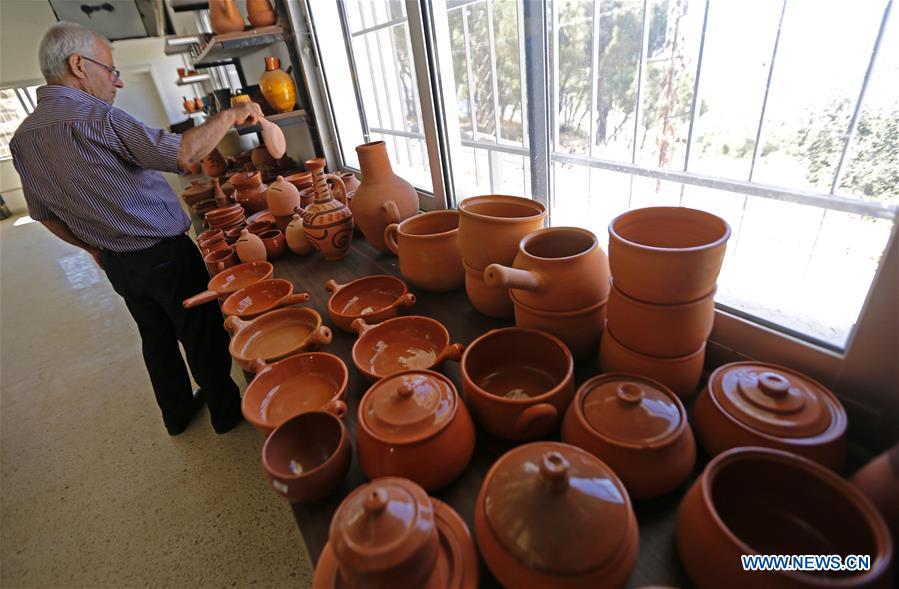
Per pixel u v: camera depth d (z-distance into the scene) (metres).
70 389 2.20
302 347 0.86
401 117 2.06
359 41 1.97
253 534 1.37
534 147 1.11
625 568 0.41
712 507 0.42
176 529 1.42
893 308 0.53
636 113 1.26
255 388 0.76
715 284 0.60
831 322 0.67
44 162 1.17
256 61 2.75
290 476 0.56
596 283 0.73
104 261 1.39
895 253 0.51
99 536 1.42
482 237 0.85
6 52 5.67
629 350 0.65
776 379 0.55
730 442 0.53
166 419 1.76
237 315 1.05
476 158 1.78
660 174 1.16
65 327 2.87
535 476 0.45
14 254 4.56
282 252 1.46
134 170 1.27
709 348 0.77
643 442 0.50
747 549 0.38
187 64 5.03
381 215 1.19
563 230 0.81
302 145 2.48
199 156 1.27
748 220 0.99
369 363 0.82
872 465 0.46
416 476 0.55
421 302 1.05
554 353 0.71
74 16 5.18
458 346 0.74
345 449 0.61
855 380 0.59
